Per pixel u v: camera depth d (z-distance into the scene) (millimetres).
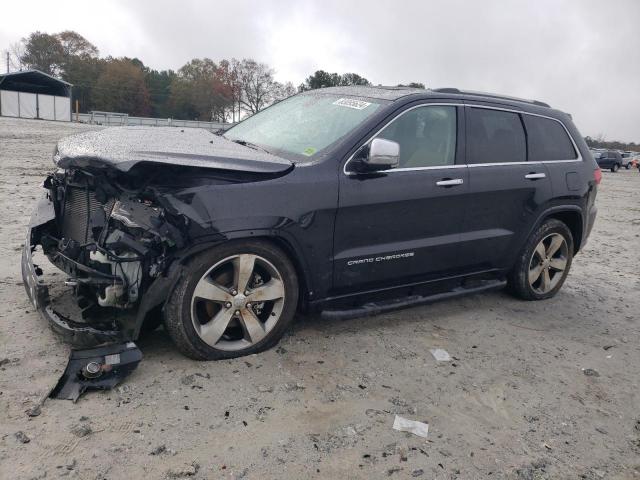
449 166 4496
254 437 2932
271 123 4781
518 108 5164
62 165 3465
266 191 3541
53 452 2658
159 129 4406
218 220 3363
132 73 94375
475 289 4949
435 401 3486
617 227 11344
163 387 3281
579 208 5527
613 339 4777
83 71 92250
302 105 4844
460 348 4293
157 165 3156
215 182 3400
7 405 2973
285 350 3914
